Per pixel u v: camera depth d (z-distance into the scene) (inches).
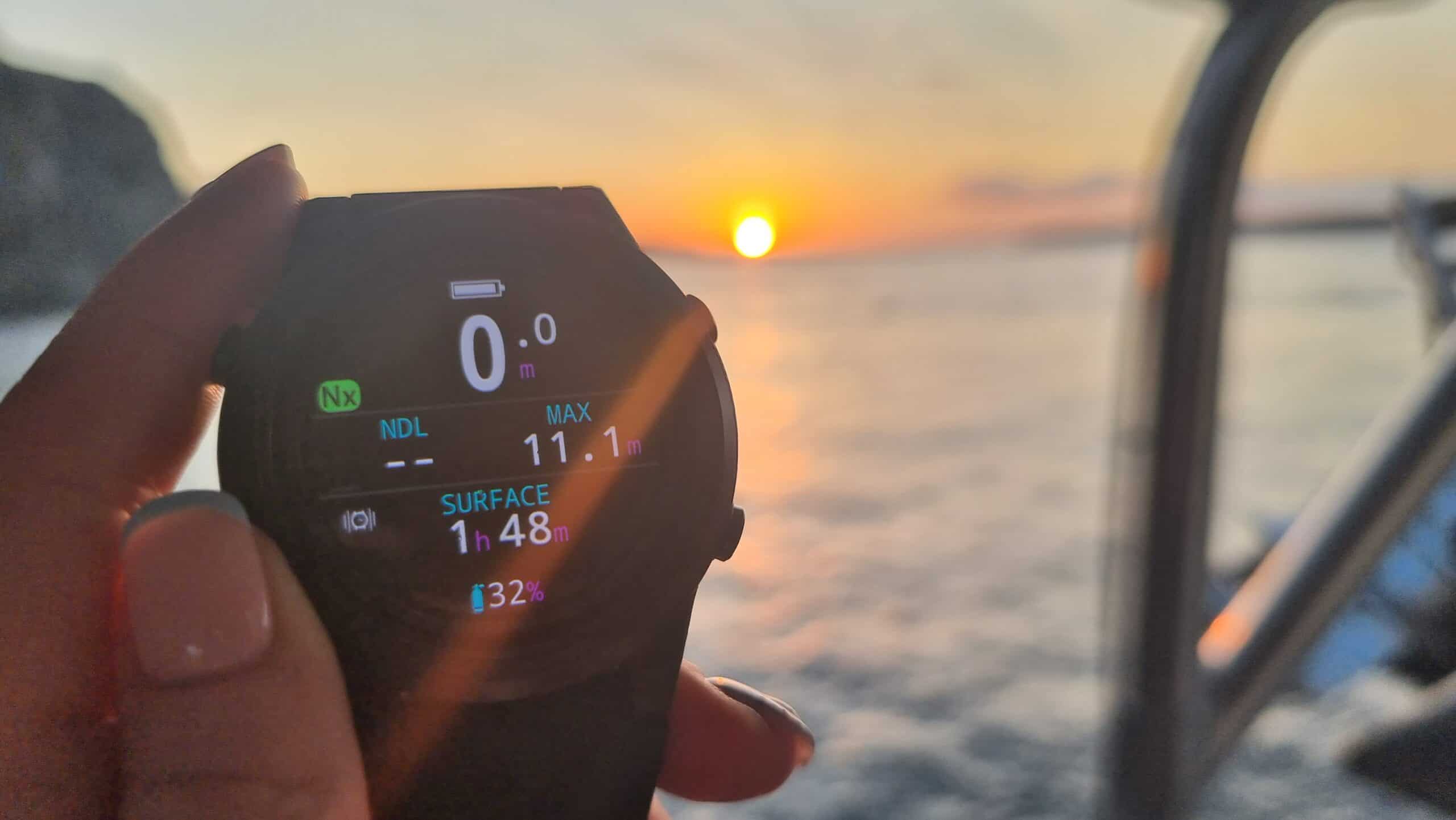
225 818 2.8
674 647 3.8
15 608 3.0
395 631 3.4
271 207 3.5
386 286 3.6
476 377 3.7
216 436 3.7
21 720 2.9
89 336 3.2
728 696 4.3
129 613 2.8
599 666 3.6
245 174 3.5
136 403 3.2
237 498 3.2
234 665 2.8
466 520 3.6
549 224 3.8
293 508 3.3
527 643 3.6
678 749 4.2
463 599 3.5
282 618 3.0
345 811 3.0
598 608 3.7
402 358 3.6
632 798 3.7
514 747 3.5
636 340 3.9
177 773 2.8
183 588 2.8
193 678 2.8
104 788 3.0
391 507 3.5
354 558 3.4
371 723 3.4
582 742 3.6
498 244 3.7
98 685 3.1
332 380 3.4
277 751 2.8
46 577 3.0
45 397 3.1
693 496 3.9
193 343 3.3
